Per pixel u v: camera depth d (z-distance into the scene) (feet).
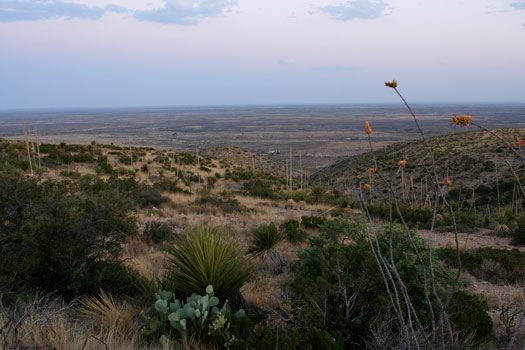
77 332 11.21
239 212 51.34
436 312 12.59
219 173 116.16
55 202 15.89
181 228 36.11
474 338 12.50
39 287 14.33
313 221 39.34
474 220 44.70
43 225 15.16
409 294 13.69
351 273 14.17
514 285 20.40
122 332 11.94
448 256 23.94
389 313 11.82
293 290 13.07
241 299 14.23
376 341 10.89
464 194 96.22
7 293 12.93
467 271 22.27
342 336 12.18
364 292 13.82
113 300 13.96
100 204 16.92
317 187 77.51
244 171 123.95
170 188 71.46
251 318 12.92
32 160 73.77
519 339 12.80
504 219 41.29
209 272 13.71
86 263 15.55
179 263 14.12
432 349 7.40
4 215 16.15
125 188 49.62
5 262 14.49
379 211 47.09
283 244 29.86
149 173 94.53
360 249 16.40
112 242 17.31
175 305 12.48
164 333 11.98
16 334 9.14
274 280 19.94
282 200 75.20
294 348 10.33
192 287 13.65
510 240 34.50
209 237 14.65
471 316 12.88
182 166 112.27
